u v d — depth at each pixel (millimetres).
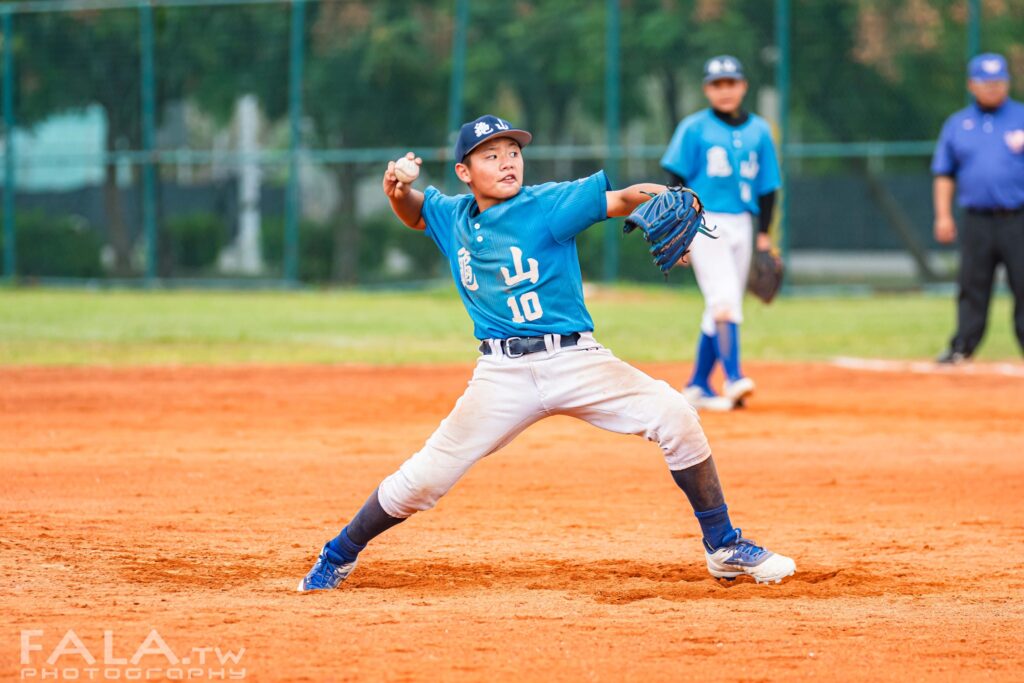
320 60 101875
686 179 37750
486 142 17359
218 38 101500
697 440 18266
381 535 22641
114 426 35219
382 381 45594
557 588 19125
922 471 29172
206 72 101938
